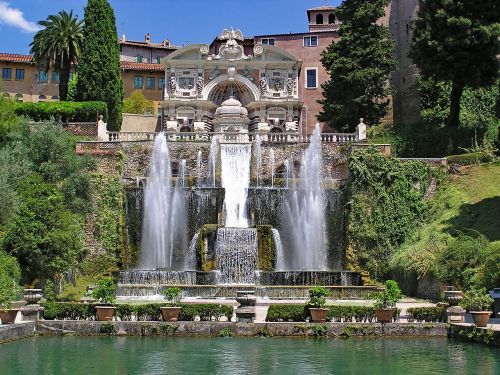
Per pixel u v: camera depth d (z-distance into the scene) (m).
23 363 18.67
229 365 18.50
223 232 40.69
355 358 19.78
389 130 54.19
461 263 32.50
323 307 25.78
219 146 48.53
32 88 79.44
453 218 39.75
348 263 41.75
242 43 73.50
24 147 43.88
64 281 37.28
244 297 25.47
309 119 70.06
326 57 58.53
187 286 33.22
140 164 47.06
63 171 43.34
